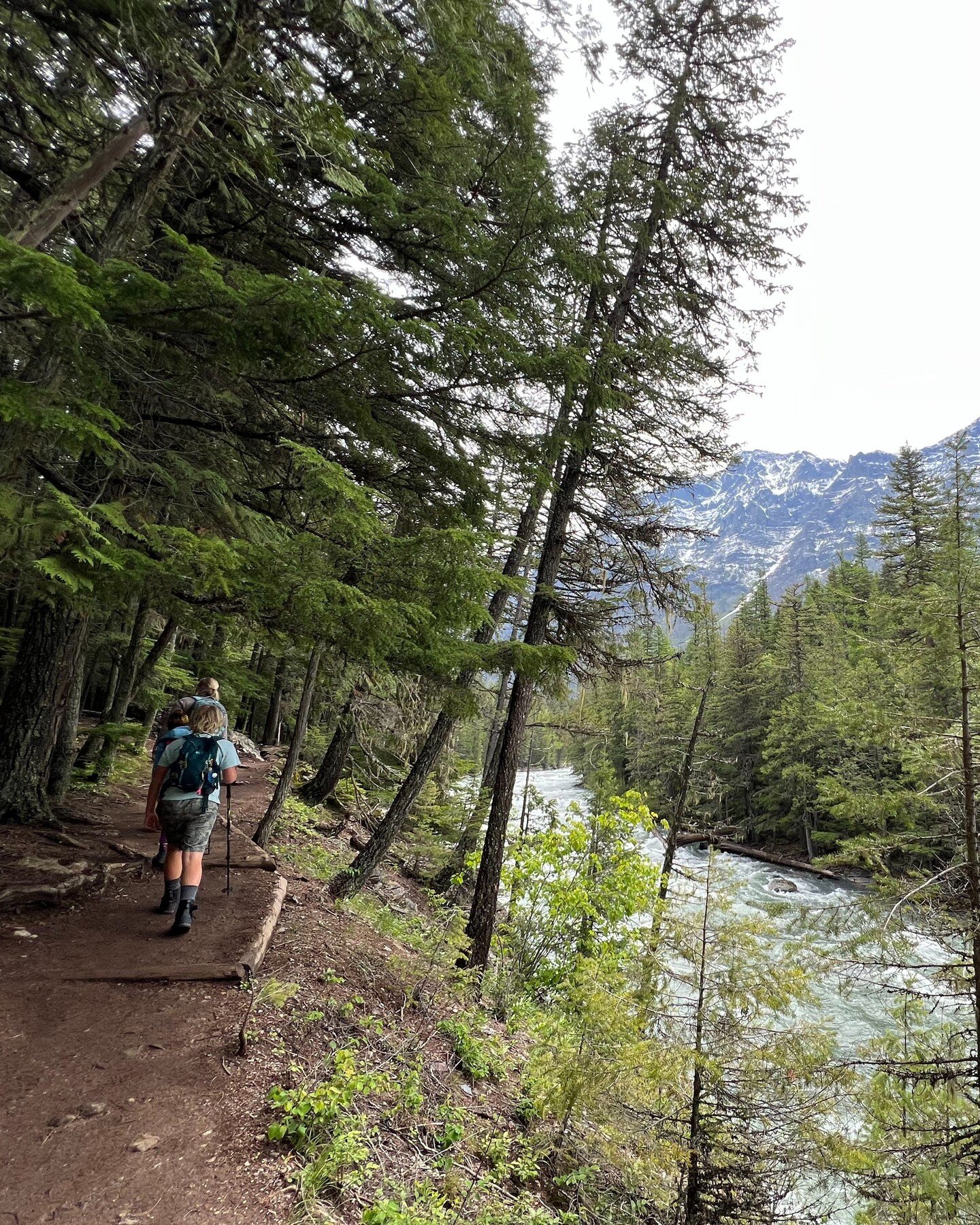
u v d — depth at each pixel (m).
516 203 5.50
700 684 30.52
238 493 5.46
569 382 5.92
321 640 4.22
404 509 6.34
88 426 2.93
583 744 18.66
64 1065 3.11
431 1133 4.07
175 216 5.75
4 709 6.16
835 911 6.68
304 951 5.32
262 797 12.80
